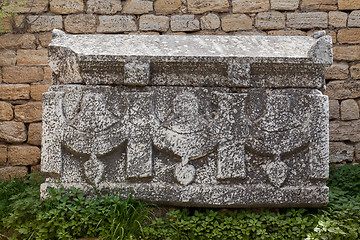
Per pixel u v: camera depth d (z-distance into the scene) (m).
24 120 4.21
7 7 4.11
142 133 2.86
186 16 4.34
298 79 2.93
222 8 4.34
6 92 4.22
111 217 2.66
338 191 3.27
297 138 2.87
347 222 2.78
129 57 2.86
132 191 2.83
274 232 2.80
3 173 4.16
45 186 2.85
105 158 2.88
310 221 2.79
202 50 2.96
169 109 2.90
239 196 2.82
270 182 2.85
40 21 4.29
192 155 2.85
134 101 2.88
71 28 4.31
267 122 2.88
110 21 4.34
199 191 2.83
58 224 2.64
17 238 2.67
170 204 2.87
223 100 2.88
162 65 2.87
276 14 4.33
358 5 4.29
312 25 4.31
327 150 2.86
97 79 2.92
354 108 4.26
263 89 2.92
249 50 2.98
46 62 4.28
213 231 2.72
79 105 2.90
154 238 2.69
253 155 2.89
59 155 2.85
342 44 4.30
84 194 2.82
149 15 4.34
